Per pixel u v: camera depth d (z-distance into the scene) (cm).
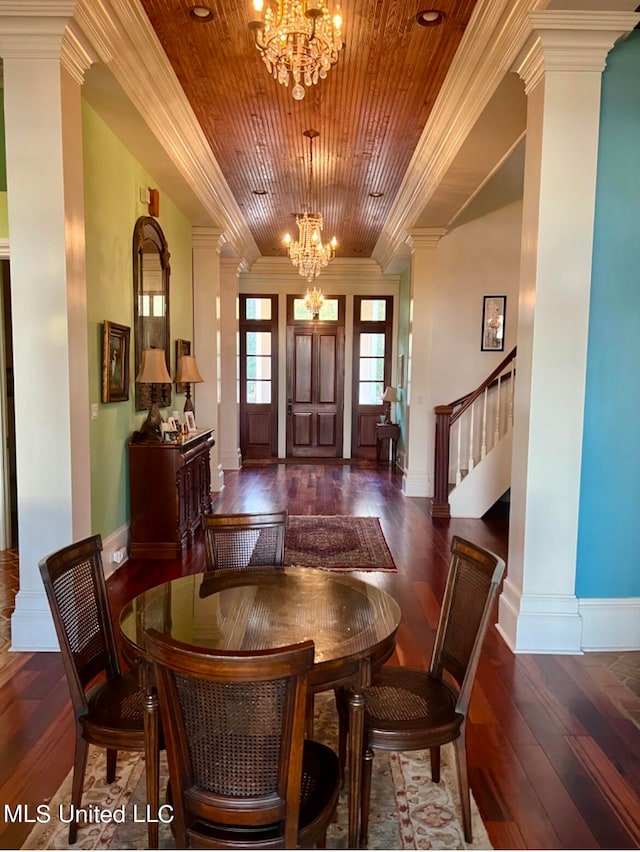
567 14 261
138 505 449
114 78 323
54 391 287
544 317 288
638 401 298
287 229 808
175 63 362
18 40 271
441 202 558
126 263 438
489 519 586
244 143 494
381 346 1009
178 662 120
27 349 286
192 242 665
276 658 116
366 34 328
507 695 259
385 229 782
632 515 303
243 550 249
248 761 128
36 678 268
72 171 290
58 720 237
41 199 280
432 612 350
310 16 251
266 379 1015
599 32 268
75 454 296
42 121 277
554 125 279
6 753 216
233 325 854
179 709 128
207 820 133
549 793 198
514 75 312
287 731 124
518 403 309
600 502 302
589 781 204
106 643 199
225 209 660
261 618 179
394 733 168
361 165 545
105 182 391
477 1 298
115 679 199
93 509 380
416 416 699
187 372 543
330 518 584
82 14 271
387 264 880
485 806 191
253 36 331
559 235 284
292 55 261
